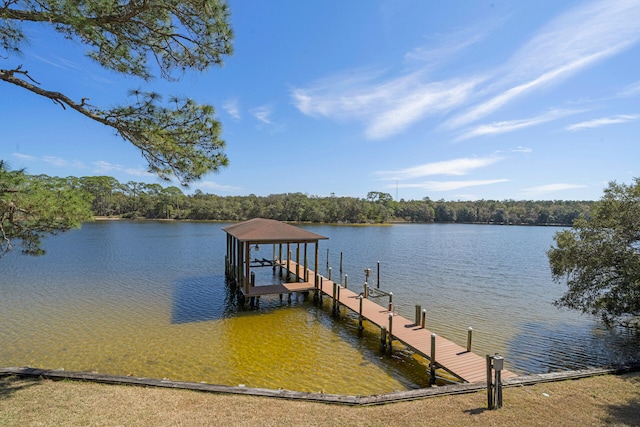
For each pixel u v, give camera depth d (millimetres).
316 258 16484
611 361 10320
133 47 5734
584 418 5285
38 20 4742
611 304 10602
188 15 5277
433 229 76500
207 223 74312
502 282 21750
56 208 6625
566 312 15320
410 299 17453
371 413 5496
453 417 5348
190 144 6129
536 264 28875
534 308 15969
